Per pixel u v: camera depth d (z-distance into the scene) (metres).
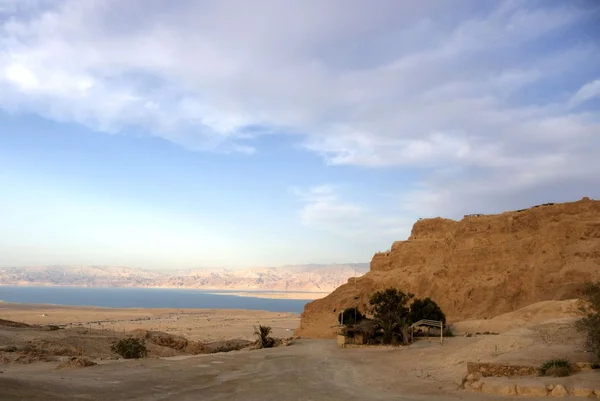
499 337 31.77
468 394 22.08
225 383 27.86
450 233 86.06
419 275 81.19
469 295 71.56
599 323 22.83
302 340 72.38
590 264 63.06
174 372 31.03
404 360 37.84
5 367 31.94
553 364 22.92
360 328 59.06
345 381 29.56
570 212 72.56
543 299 62.94
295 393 24.66
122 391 22.75
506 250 74.12
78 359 31.41
